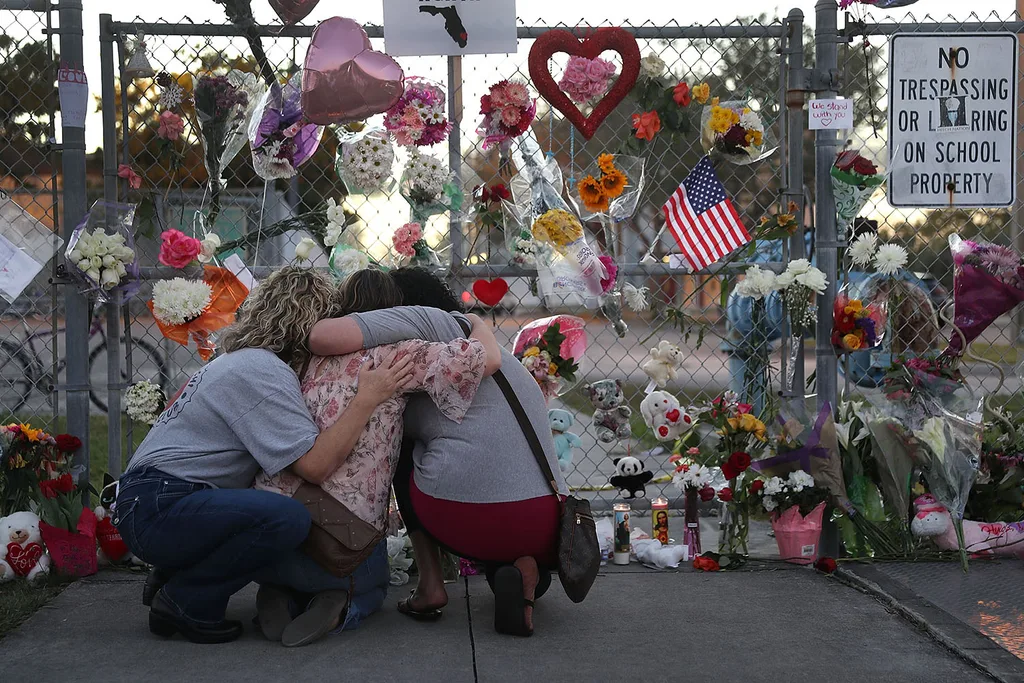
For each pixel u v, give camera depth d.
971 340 3.98
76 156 3.89
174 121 3.97
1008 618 3.26
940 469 3.87
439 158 4.03
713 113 4.07
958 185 4.09
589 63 3.98
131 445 4.04
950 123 4.07
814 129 4.03
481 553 3.14
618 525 3.93
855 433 3.99
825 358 4.07
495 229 4.13
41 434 3.74
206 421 2.96
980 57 4.05
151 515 2.89
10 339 4.57
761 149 4.16
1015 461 4.03
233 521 2.84
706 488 3.87
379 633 3.13
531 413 3.22
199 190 4.06
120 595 3.51
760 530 4.54
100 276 3.81
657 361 4.14
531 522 3.09
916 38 4.03
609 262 4.05
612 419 4.10
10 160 4.36
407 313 3.10
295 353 3.08
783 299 4.11
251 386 2.92
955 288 4.00
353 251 3.92
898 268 4.01
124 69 3.95
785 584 3.68
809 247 4.42
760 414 4.14
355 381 2.98
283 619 3.08
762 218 4.11
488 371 3.09
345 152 3.96
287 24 3.98
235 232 4.12
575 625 3.22
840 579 3.73
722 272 4.20
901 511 3.90
